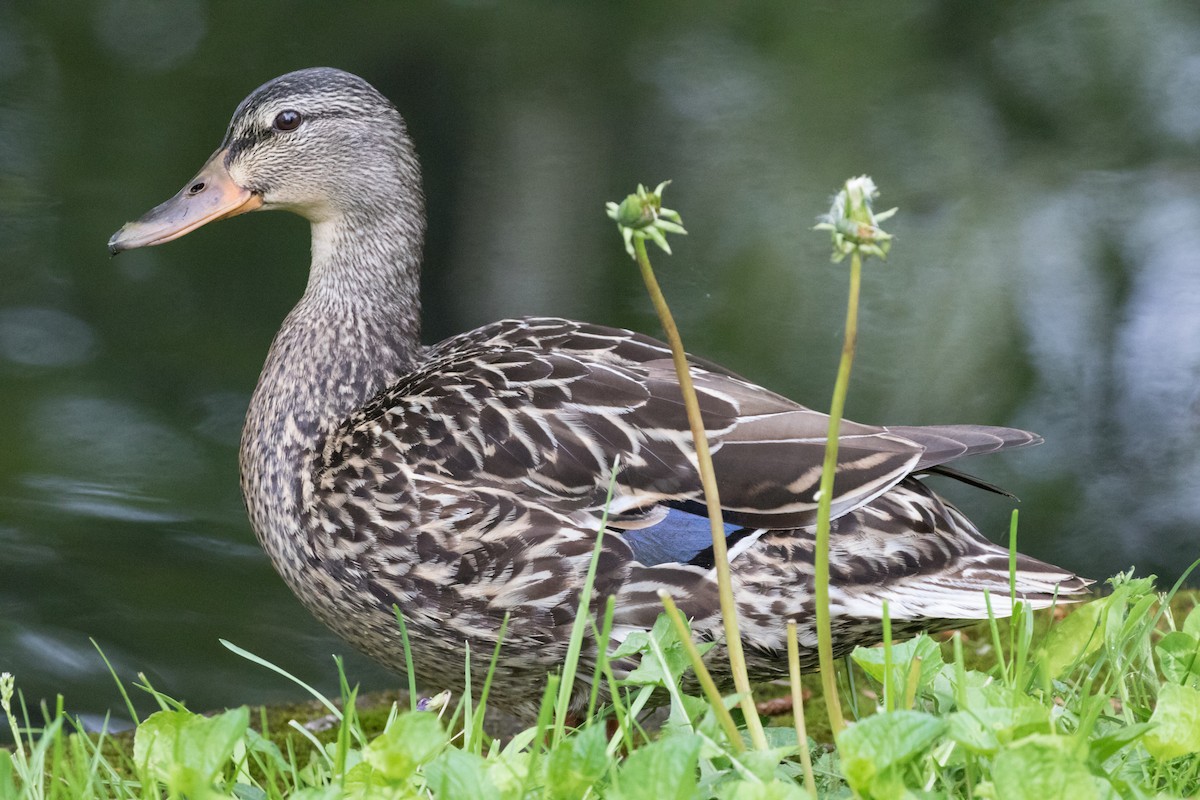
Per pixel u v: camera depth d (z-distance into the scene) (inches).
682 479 242.1
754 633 238.5
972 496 477.7
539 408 251.8
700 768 179.8
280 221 666.8
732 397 251.9
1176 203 612.4
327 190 297.3
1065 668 208.4
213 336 569.3
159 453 487.8
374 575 251.3
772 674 250.4
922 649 187.2
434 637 251.9
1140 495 468.4
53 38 784.3
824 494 159.5
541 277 593.3
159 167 666.8
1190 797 167.6
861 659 185.2
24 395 516.1
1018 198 614.2
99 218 622.5
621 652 190.4
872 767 153.9
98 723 339.0
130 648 373.4
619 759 196.1
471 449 249.3
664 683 188.7
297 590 268.8
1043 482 479.2
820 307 561.3
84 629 379.9
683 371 166.7
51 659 364.2
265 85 304.5
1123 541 447.2
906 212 609.6
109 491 461.4
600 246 609.0
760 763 163.2
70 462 476.7
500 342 279.1
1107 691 227.0
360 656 380.8
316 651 382.6
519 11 762.8
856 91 689.6
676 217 154.3
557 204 627.8
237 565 425.7
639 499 242.1
